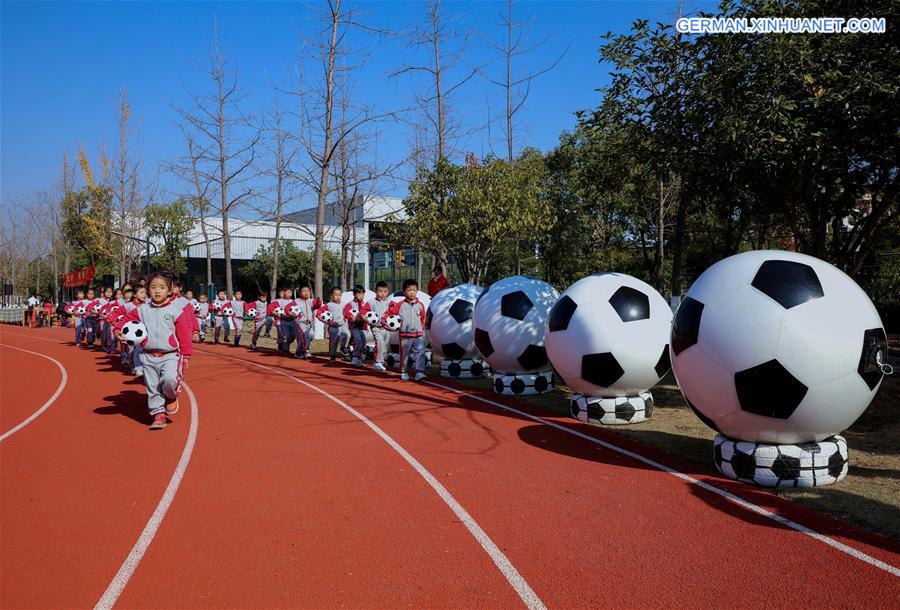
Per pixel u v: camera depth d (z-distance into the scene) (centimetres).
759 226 1487
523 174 1695
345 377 1280
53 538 445
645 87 873
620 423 802
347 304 1478
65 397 1079
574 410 840
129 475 597
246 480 575
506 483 560
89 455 672
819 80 746
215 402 989
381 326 1298
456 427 793
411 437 739
